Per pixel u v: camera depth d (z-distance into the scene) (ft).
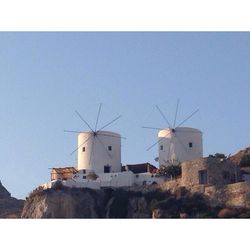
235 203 181.88
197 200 187.21
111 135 244.83
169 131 238.27
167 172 222.48
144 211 196.65
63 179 231.91
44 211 203.72
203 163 195.00
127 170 242.17
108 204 207.41
